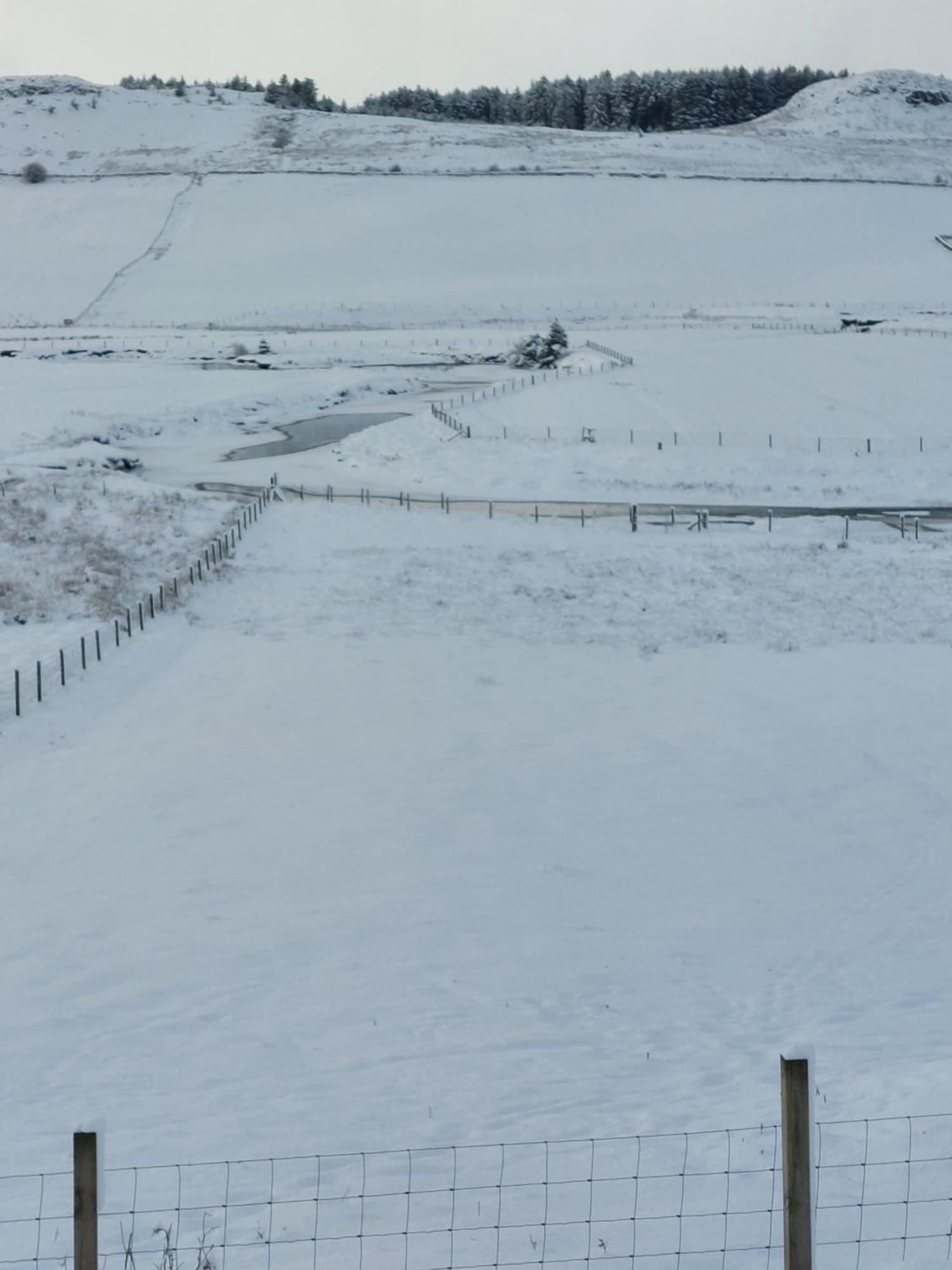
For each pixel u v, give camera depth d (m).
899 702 27.30
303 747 23.95
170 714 26.30
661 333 113.19
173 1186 9.09
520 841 19.05
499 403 77.56
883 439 64.88
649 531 49.69
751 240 169.38
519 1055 12.02
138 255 164.62
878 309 134.12
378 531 48.97
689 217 178.00
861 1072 11.00
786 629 35.19
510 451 64.75
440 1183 9.02
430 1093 11.05
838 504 55.38
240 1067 11.80
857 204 184.75
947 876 17.62
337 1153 9.73
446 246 166.38
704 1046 12.17
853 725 25.45
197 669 30.23
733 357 91.88
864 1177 8.14
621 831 19.48
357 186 189.50
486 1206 8.52
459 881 17.44
